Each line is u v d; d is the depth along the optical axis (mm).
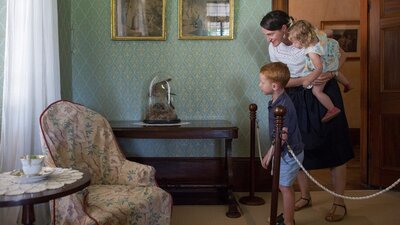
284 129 2252
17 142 2240
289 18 2828
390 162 3684
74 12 3477
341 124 2830
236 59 3535
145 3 3475
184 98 3543
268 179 3562
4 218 2166
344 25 6375
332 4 6340
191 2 3484
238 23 3516
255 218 2883
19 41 2250
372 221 2814
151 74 3523
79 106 2400
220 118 3559
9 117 2176
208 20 3494
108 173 2344
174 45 3520
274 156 2191
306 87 2781
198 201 3234
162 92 3326
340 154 2812
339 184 2867
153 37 3486
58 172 1728
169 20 3512
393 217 2898
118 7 3475
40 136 2182
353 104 6512
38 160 1565
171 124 3162
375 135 3766
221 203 3244
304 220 2846
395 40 3633
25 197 1350
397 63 3631
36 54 2408
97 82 3521
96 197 2021
